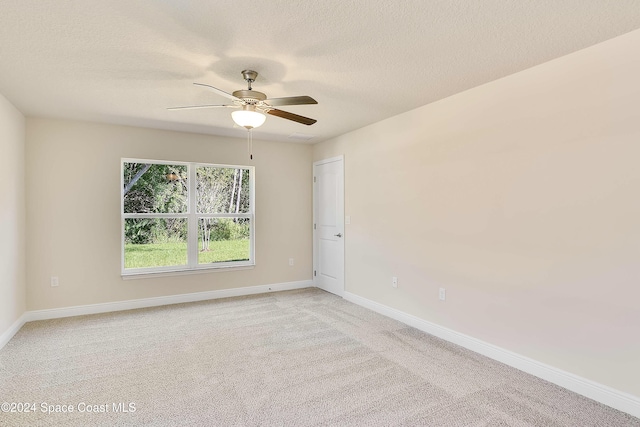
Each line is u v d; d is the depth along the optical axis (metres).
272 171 5.14
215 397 2.22
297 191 5.34
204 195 4.73
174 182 4.54
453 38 2.10
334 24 1.94
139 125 4.15
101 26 1.95
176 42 2.14
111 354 2.87
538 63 2.44
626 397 2.05
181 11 1.81
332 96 3.14
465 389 2.32
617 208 2.08
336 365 2.68
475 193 2.92
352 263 4.52
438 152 3.26
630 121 2.02
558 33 2.04
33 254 3.73
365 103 3.35
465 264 3.01
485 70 2.57
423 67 2.52
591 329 2.20
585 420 1.98
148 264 4.38
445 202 3.19
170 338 3.23
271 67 2.52
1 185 3.02
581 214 2.24
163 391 2.29
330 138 4.93
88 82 2.78
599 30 2.00
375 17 1.87
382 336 3.29
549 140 2.40
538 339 2.48
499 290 2.74
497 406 2.12
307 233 5.42
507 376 2.50
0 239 3.00
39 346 3.03
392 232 3.83
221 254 4.85
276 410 2.08
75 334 3.32
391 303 3.85
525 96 2.55
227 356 2.84
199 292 4.62
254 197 5.01
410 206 3.58
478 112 2.88
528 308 2.54
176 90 2.97
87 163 3.99
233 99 2.53
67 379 2.45
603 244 2.14
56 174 3.84
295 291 5.11
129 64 2.46
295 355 2.86
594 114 2.17
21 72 2.58
